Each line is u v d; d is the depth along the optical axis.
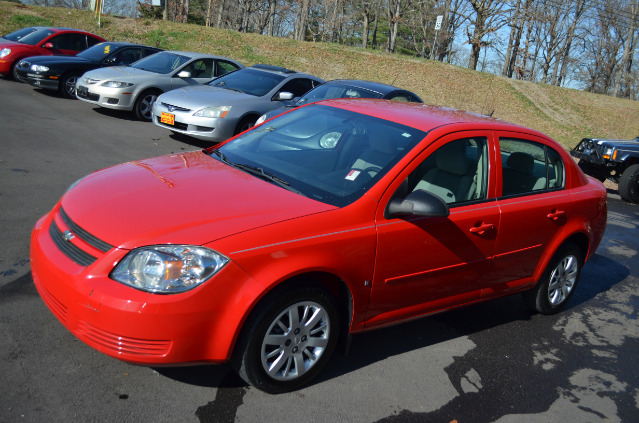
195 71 12.29
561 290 4.96
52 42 14.58
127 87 11.09
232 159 3.94
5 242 4.54
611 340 4.70
